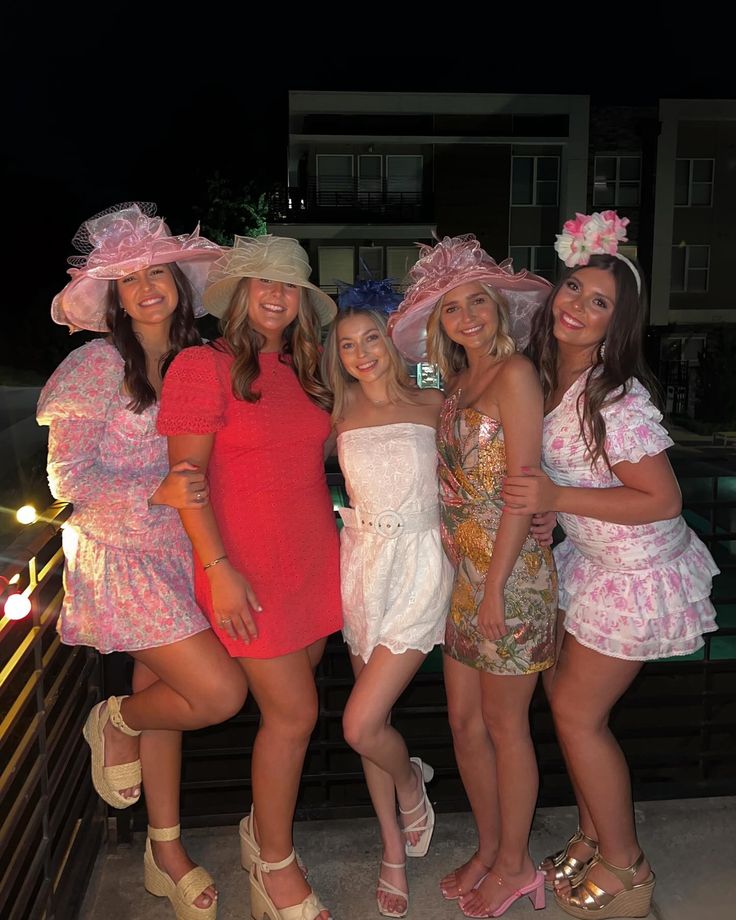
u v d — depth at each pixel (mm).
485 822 2914
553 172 25359
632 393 2467
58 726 2670
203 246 2605
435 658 7070
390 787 2924
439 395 2879
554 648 2725
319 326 2693
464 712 2840
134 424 2508
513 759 2738
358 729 2719
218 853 3135
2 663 2750
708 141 25672
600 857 2793
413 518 2729
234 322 2559
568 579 2766
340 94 24125
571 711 2688
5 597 2160
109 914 2832
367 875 3043
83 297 2598
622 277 2467
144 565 2547
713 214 25922
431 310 2816
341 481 3176
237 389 2486
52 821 2598
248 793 4684
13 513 12820
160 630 2514
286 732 2676
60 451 2471
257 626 2582
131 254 2459
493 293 2662
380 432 2727
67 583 2578
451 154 25000
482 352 2680
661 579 2590
